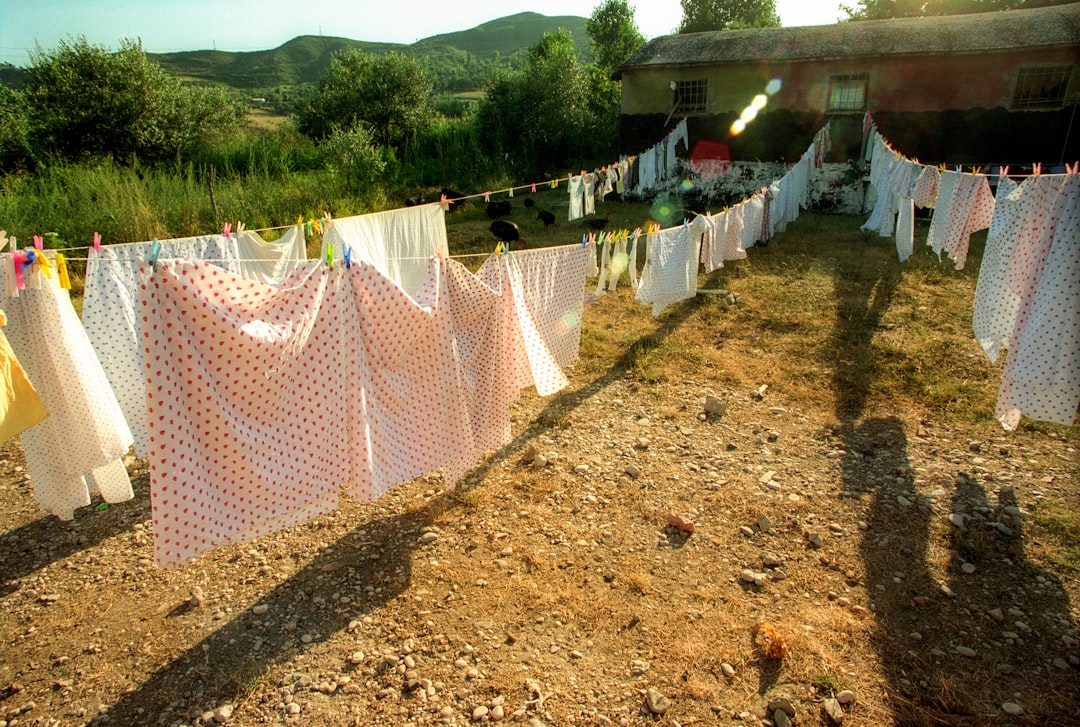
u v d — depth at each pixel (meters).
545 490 4.17
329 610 3.17
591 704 2.62
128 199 10.58
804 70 13.62
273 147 17.12
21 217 9.77
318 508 2.92
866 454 4.54
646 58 15.28
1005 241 3.93
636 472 4.36
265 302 2.58
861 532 3.70
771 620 3.06
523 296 4.00
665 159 13.82
